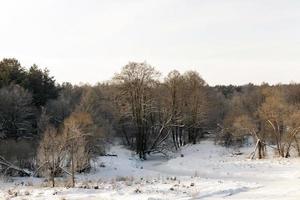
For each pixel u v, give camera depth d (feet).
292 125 195.42
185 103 256.52
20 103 208.85
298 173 135.95
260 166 158.81
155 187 95.14
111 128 249.75
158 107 247.70
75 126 143.95
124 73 237.04
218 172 152.35
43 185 107.04
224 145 247.29
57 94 261.85
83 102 246.68
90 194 85.56
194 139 265.75
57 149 126.11
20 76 238.27
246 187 98.32
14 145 153.28
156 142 238.68
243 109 275.59
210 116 281.13
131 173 156.35
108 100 265.34
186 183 104.47
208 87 281.54
